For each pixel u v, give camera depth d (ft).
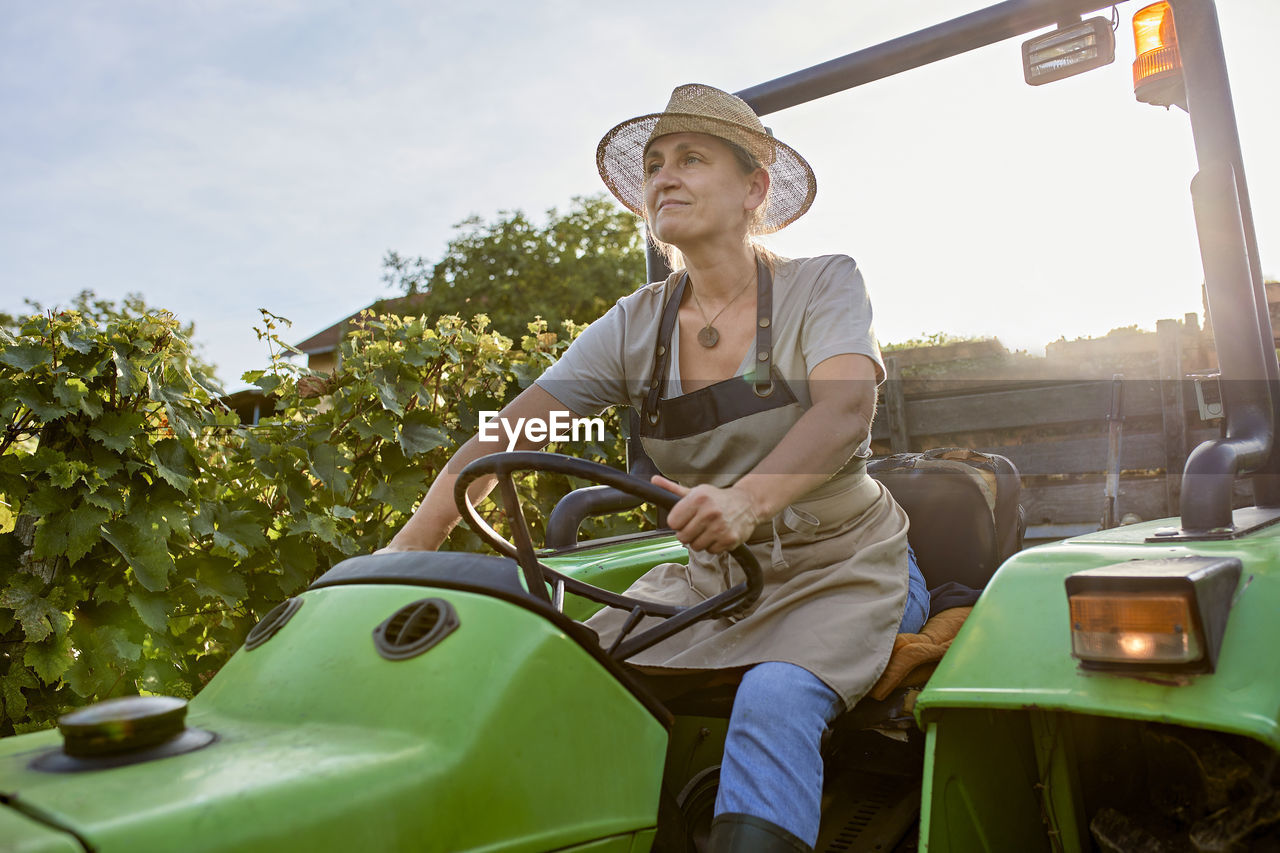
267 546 9.37
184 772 3.19
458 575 4.17
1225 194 5.93
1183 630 3.92
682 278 5.98
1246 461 5.47
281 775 3.20
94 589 8.22
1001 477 7.06
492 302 63.67
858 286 5.46
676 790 6.24
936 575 6.83
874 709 5.14
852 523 5.61
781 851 4.24
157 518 8.27
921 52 7.34
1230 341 5.96
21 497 7.76
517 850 3.59
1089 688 4.12
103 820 2.80
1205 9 6.10
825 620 5.08
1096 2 6.77
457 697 3.67
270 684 4.03
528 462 4.42
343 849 3.13
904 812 5.82
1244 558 4.55
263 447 9.58
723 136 5.55
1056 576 4.76
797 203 6.26
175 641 9.18
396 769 3.38
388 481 10.50
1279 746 3.73
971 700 4.29
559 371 6.08
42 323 8.05
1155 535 5.25
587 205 67.82
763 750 4.50
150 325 8.54
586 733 3.95
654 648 5.56
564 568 6.18
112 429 8.05
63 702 8.11
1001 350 8.96
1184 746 4.40
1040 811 5.21
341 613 4.19
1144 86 6.35
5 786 3.08
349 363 10.37
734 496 4.41
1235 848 4.11
